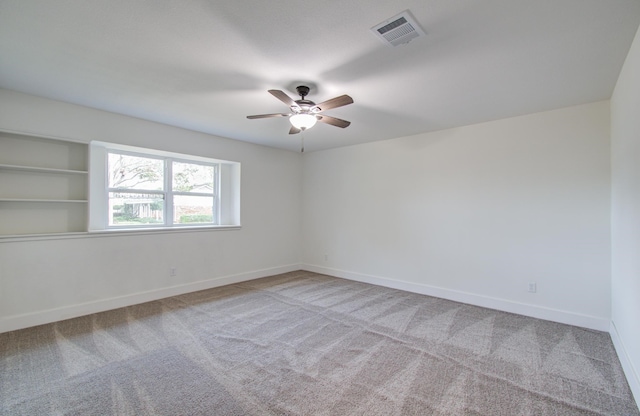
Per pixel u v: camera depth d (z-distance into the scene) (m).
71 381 2.11
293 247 5.81
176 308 3.62
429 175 4.28
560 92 2.82
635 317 2.05
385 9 1.66
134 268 3.79
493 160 3.72
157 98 3.04
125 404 1.87
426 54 2.13
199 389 2.03
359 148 5.09
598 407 1.89
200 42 2.02
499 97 2.93
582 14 1.69
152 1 1.62
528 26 1.80
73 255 3.33
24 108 2.99
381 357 2.48
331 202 5.48
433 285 4.22
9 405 1.85
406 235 4.51
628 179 2.27
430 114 3.46
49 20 1.80
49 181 3.27
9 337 2.79
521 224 3.52
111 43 2.05
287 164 5.70
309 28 1.85
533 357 2.49
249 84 2.67
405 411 1.83
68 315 3.27
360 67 2.34
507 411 1.84
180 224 4.54
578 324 3.15
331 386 2.08
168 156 4.34
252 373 2.23
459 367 2.33
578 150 3.16
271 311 3.54
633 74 2.03
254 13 1.71
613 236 2.89
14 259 2.97
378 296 4.17
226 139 4.73
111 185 3.85
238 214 4.96
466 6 1.63
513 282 3.56
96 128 3.43
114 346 2.63
